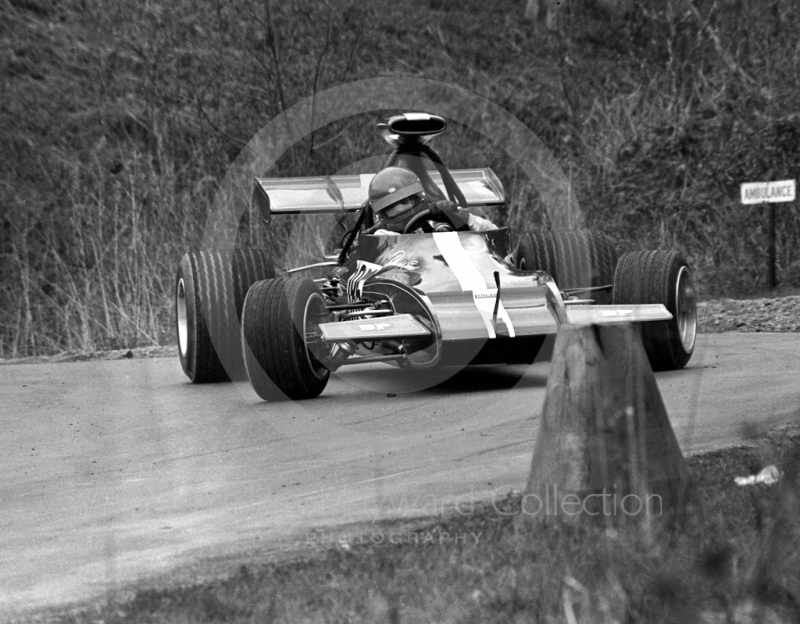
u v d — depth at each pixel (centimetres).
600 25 8806
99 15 8100
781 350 3297
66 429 2648
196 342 3266
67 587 1441
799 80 7381
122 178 7044
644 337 2884
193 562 1498
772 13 7800
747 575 1212
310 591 1326
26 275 6047
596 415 1497
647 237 6644
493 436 2216
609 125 7581
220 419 2631
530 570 1309
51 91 7675
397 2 8925
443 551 1434
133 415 2784
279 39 7881
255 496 1869
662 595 1180
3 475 2167
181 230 6494
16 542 1688
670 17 8194
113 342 5100
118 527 1727
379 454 2122
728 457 1809
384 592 1288
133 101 7638
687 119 7319
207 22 8000
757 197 5550
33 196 6956
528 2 9056
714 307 4650
